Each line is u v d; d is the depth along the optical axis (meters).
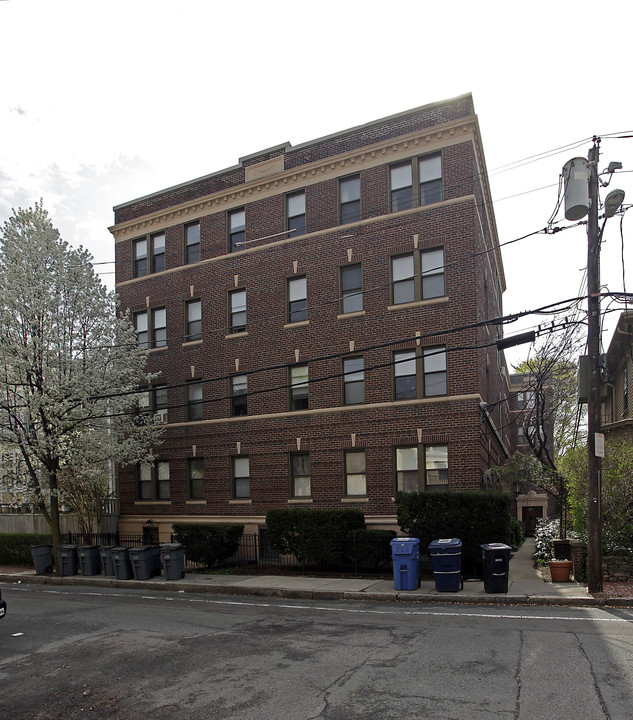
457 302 19.20
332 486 20.59
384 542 17.20
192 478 24.16
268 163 23.42
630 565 13.74
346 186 21.75
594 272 13.44
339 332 21.03
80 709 6.93
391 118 20.86
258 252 23.08
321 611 12.34
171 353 24.89
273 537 18.73
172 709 6.76
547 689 6.81
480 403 18.61
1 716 6.83
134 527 25.11
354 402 20.69
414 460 19.47
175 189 25.72
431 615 11.42
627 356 21.89
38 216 21.91
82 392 20.45
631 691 6.65
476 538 16.05
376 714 6.27
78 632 10.91
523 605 12.40
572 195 13.15
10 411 20.61
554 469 21.14
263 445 22.19
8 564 24.05
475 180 20.02
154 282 25.72
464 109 19.75
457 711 6.26
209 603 13.98
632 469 14.64
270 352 22.42
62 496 23.14
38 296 20.80
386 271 20.39
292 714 6.40
